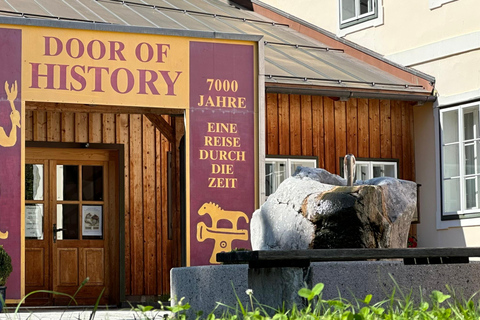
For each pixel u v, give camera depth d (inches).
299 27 690.8
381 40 619.2
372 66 612.4
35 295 514.0
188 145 427.2
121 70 420.5
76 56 413.4
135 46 423.8
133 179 530.9
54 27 410.3
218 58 437.1
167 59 428.8
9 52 402.9
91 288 527.5
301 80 522.9
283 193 251.8
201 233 424.2
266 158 531.5
